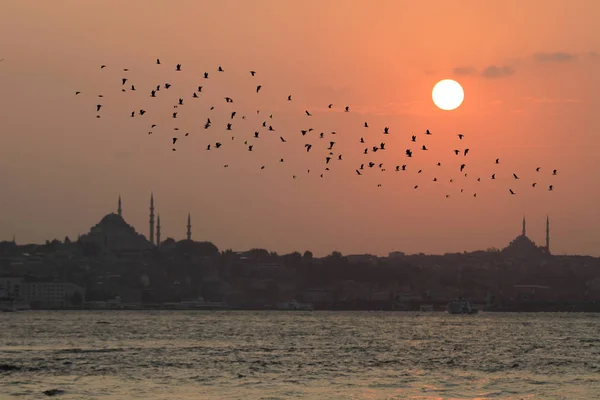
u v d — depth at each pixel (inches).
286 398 5167.3
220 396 5226.4
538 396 5290.4
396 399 5152.6
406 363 7185.0
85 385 5629.9
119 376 6097.4
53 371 6363.2
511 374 6378.0
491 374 6378.0
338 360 7401.6
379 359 7534.5
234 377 6077.8
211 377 6067.9
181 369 6560.0
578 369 6747.1
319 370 6574.8
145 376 6107.3
